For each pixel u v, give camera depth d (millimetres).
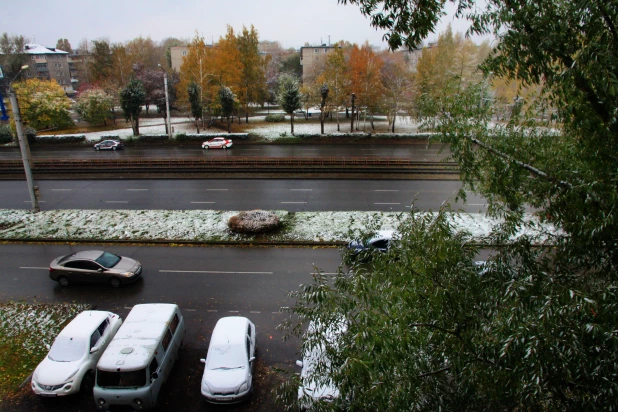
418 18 6094
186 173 32344
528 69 5852
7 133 45844
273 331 13555
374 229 7723
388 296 5594
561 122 6074
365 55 47281
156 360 10633
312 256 18781
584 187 4980
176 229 21703
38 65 82125
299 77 82375
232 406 10516
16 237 20844
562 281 5457
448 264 5984
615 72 4852
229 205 25312
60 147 44875
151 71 63938
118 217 23344
